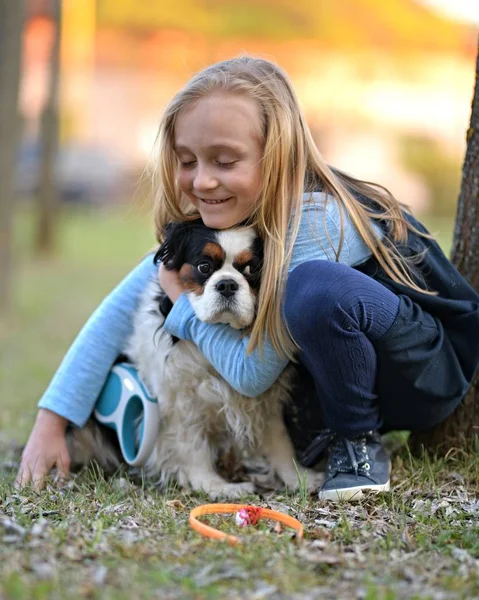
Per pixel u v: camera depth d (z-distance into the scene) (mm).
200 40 47500
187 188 5129
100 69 47031
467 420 5762
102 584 3531
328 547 4137
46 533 4098
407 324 4824
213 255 5129
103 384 5887
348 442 5230
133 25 47594
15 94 15727
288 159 5000
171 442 5742
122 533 4262
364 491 5043
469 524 4562
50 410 5828
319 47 45875
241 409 5562
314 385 5578
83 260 25953
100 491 5230
